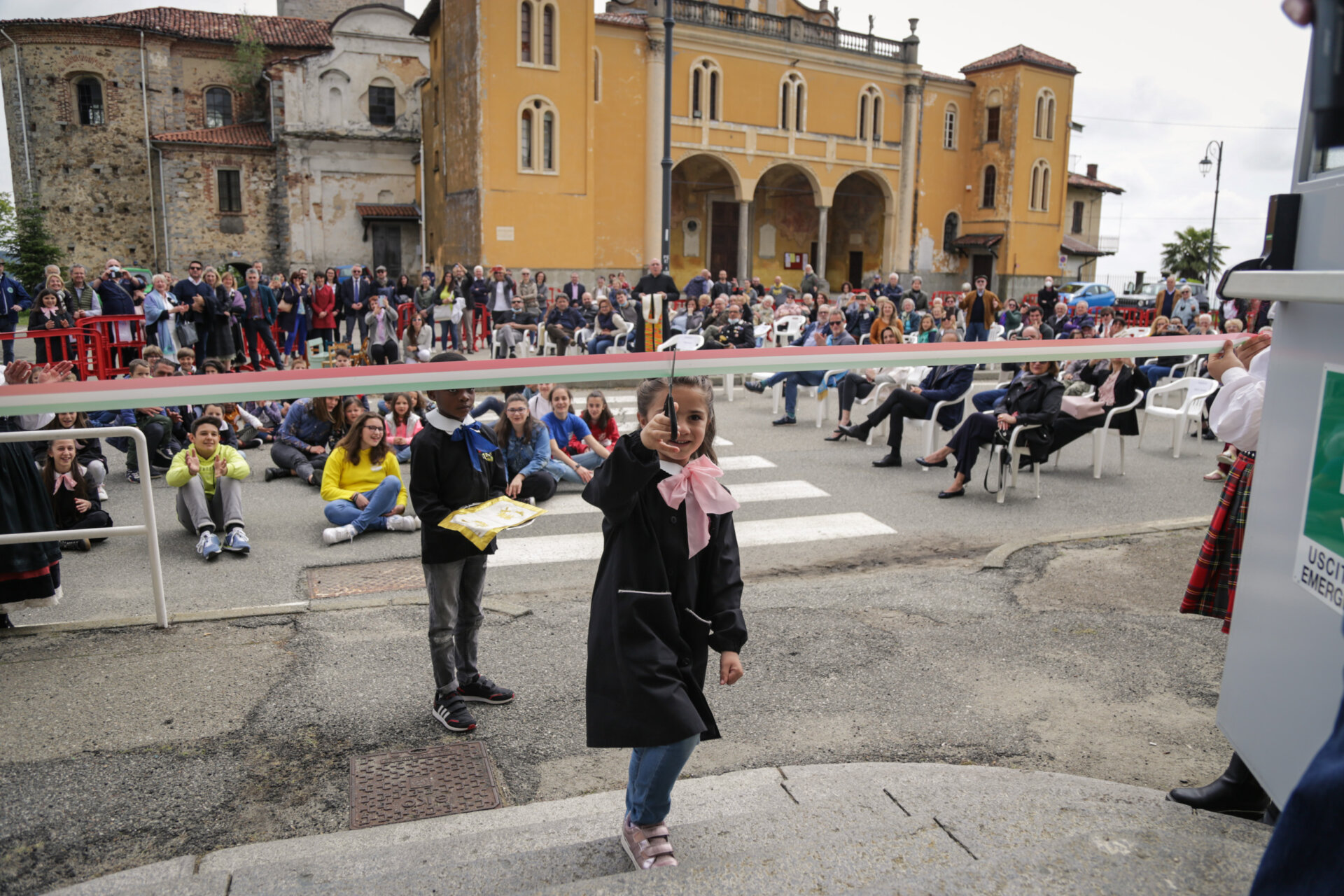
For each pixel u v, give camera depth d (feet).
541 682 14.83
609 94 102.06
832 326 45.60
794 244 133.69
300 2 140.26
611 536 8.73
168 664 15.28
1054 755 12.28
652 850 8.70
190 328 47.26
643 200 105.60
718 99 109.40
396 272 115.96
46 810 11.07
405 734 13.07
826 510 26.86
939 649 15.94
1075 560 21.08
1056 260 140.56
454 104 96.58
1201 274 199.41
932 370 33.55
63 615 18.03
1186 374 41.45
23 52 112.27
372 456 24.31
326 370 8.16
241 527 22.25
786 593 19.24
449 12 96.53
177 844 10.45
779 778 11.35
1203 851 7.80
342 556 22.02
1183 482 30.81
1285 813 4.28
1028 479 31.19
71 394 7.50
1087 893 7.07
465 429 12.91
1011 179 131.34
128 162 116.16
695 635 8.63
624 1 118.93
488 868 8.96
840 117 120.16
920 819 9.05
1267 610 7.49
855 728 13.10
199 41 119.55
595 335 58.08
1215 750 12.37
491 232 91.61
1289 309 7.26
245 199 112.47
